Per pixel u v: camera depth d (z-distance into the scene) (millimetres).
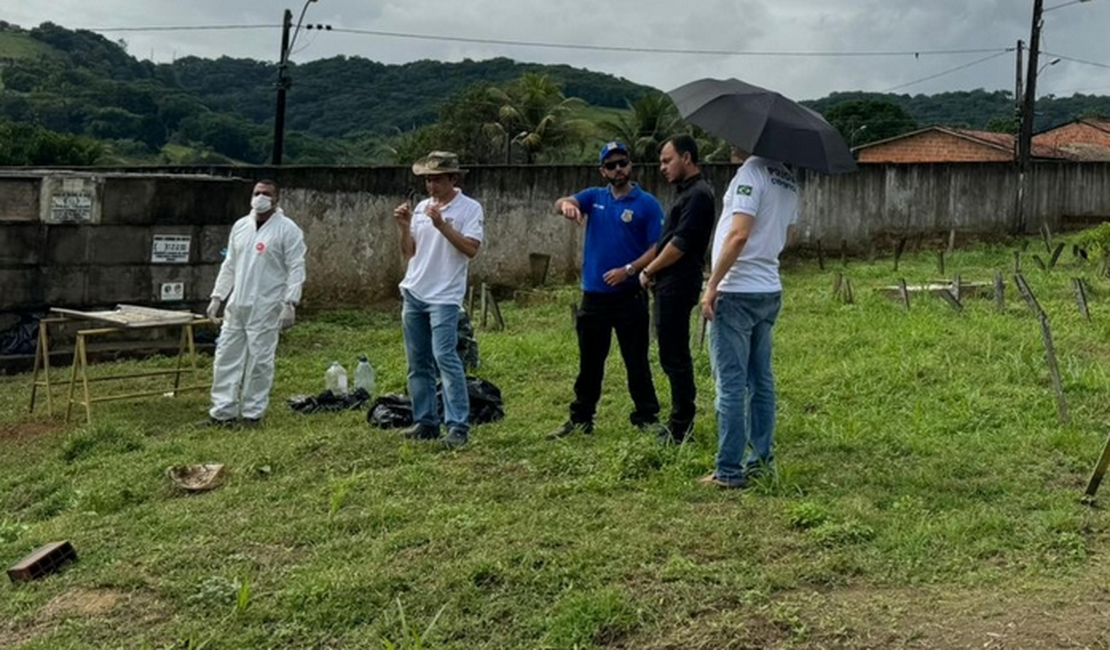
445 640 3961
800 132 5352
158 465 6574
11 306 10555
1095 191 24844
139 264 11125
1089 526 4910
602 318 6617
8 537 5598
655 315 6098
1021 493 5473
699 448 6086
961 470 5863
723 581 4262
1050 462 6000
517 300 15555
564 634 3893
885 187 21656
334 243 15031
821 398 7777
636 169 18562
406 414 7410
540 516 5129
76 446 7188
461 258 6645
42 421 8328
